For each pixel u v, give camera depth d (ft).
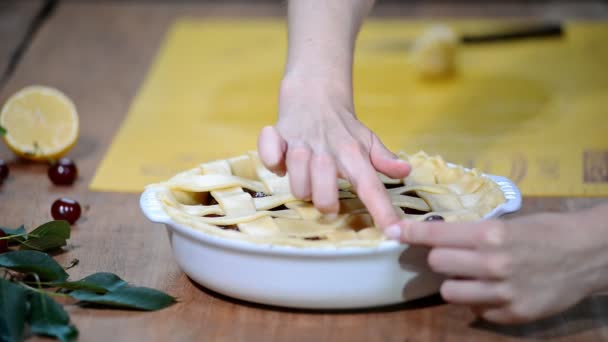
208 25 7.33
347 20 5.07
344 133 4.81
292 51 5.03
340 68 4.98
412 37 7.09
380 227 4.67
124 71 6.68
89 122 6.13
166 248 5.14
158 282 4.93
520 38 7.06
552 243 4.53
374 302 4.70
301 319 4.74
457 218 4.74
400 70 6.70
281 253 4.61
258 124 6.13
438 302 4.81
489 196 4.83
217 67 6.75
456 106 6.29
